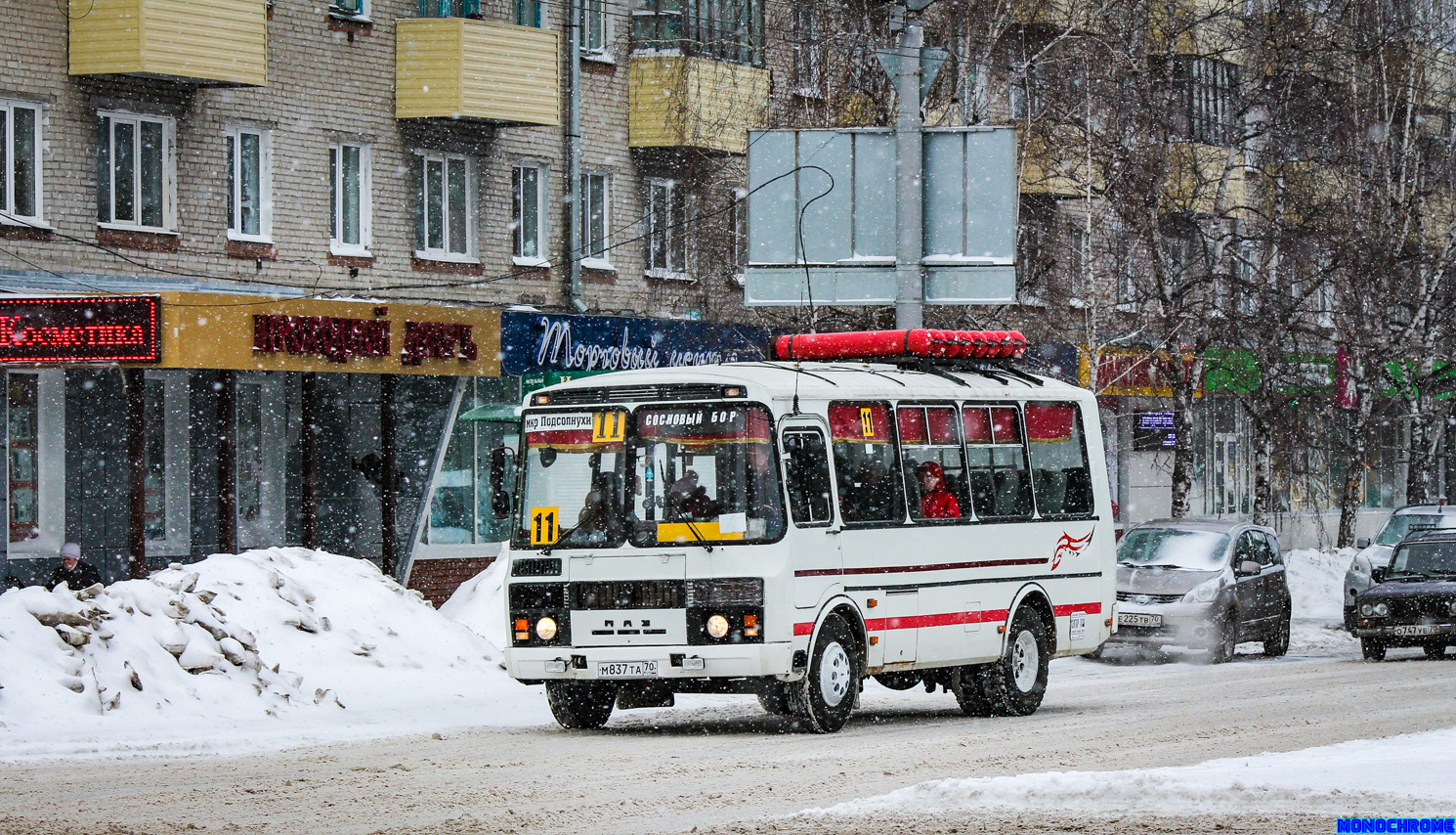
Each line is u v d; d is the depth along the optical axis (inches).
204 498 1233.4
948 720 786.8
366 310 1182.9
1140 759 597.0
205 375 1234.0
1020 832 423.5
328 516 1296.8
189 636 768.3
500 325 1278.3
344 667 840.9
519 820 468.8
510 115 1349.7
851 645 719.1
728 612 677.3
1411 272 1905.8
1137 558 1240.2
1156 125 1529.3
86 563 1019.9
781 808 491.5
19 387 1131.3
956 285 1078.4
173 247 1187.3
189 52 1148.5
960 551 783.7
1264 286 1625.2
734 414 689.6
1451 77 2022.6
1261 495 1744.6
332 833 448.5
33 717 676.7
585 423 708.0
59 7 1128.8
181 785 536.7
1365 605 1161.4
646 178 1529.3
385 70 1328.7
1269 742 643.5
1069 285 1560.0
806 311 1375.5
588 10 1483.8
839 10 1363.2
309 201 1275.8
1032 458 843.4
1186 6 1594.5
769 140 1107.9
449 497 1343.5
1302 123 1747.0
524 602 704.4
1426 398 1932.8
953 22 1390.3
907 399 767.7
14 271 1103.0
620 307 1499.8
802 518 693.9
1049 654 837.2
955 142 1081.4
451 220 1384.1
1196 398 1734.7
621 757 613.6
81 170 1139.3
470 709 805.9
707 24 1489.9
